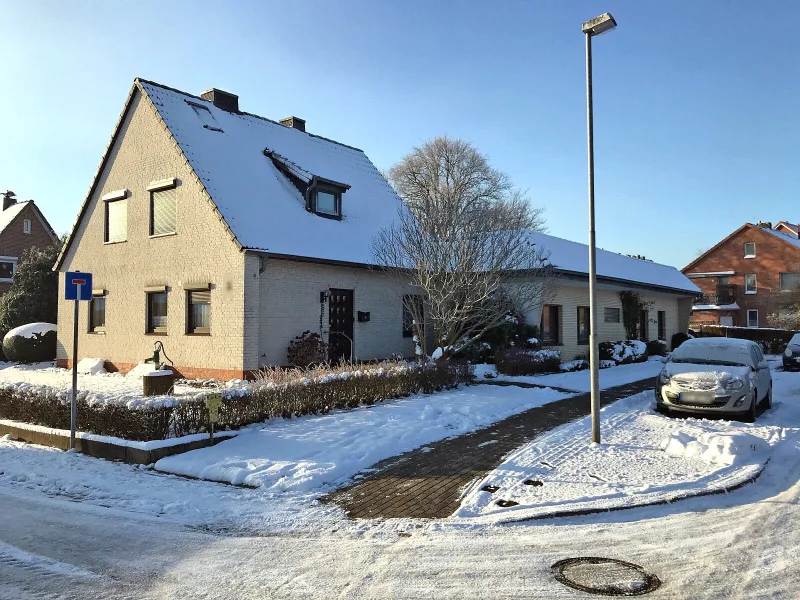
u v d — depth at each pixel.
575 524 5.65
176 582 4.41
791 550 4.98
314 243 16.38
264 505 6.27
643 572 4.55
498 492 6.55
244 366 14.23
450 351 14.80
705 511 6.00
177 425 8.52
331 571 4.58
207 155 16.48
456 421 10.37
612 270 23.31
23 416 10.13
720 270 48.62
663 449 8.30
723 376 10.61
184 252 15.85
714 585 4.33
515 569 4.61
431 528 5.56
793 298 40.94
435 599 4.11
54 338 21.56
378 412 10.70
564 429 9.64
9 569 4.66
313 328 16.16
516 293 15.38
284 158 18.48
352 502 6.37
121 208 18.05
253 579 4.45
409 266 14.62
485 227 14.64
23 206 37.56
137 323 17.16
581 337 21.77
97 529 5.59
